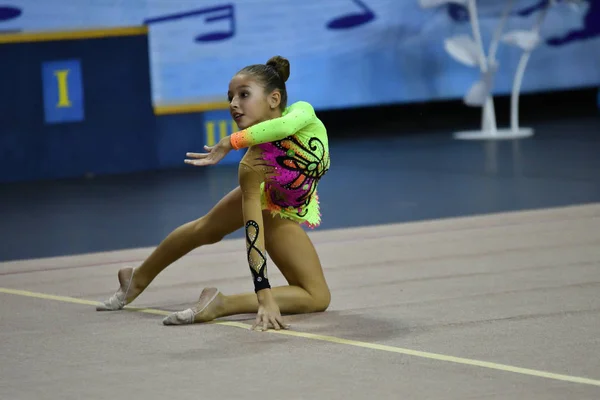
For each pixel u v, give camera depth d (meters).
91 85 20.05
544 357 6.86
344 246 11.77
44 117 19.84
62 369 6.87
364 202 15.61
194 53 21.81
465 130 25.44
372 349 7.18
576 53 25.61
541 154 20.20
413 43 24.05
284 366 6.79
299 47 22.98
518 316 8.09
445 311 8.35
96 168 20.28
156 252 8.67
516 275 9.74
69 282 10.23
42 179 19.92
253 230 7.93
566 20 25.42
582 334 7.46
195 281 10.02
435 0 22.17
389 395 6.07
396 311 8.41
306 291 8.35
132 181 19.03
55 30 20.08
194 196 16.86
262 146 7.95
